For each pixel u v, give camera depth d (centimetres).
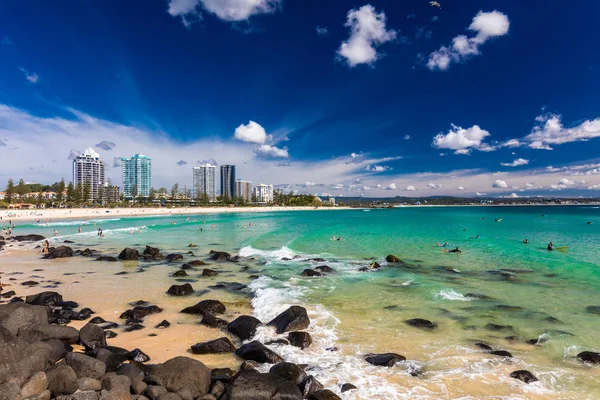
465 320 1420
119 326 1398
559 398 861
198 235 5378
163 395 802
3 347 870
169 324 1420
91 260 3073
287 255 3125
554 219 7938
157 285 2108
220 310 1576
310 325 1382
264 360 1067
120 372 941
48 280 2250
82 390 782
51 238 4969
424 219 8656
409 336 1264
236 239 4797
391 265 2600
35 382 775
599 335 1249
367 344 1198
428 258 2853
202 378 898
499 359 1072
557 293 1780
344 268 2531
